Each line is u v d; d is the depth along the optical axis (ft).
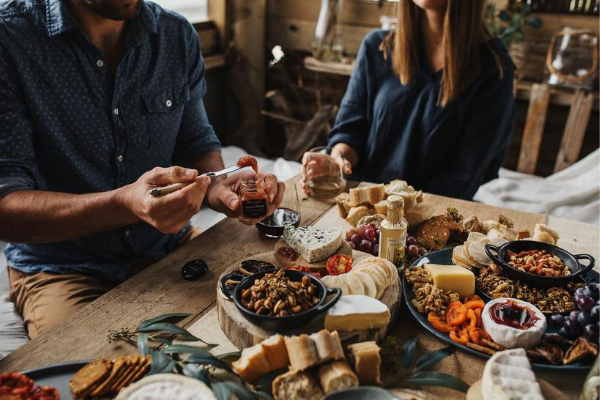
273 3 12.12
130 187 3.91
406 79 6.72
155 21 5.01
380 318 3.27
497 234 4.48
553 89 9.84
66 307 4.49
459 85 6.48
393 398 2.65
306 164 5.64
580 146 9.91
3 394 2.74
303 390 2.83
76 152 4.87
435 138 6.71
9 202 4.10
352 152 7.09
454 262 4.20
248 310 3.21
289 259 4.10
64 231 4.10
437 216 4.86
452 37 6.16
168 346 3.23
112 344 3.35
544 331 3.31
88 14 4.57
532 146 10.27
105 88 4.83
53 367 3.03
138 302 3.79
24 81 4.42
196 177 3.76
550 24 10.26
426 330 3.57
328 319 3.22
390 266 3.85
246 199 4.16
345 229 4.90
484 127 6.65
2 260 6.15
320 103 12.09
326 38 11.27
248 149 12.13
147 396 2.73
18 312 5.00
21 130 4.42
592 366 2.93
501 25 10.24
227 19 11.28
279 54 11.50
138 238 5.32
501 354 3.07
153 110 5.16
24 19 4.45
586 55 9.54
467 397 2.94
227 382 2.94
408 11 6.47
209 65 11.08
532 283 3.79
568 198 8.70
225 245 4.58
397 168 6.97
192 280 4.07
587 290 3.48
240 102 11.82
